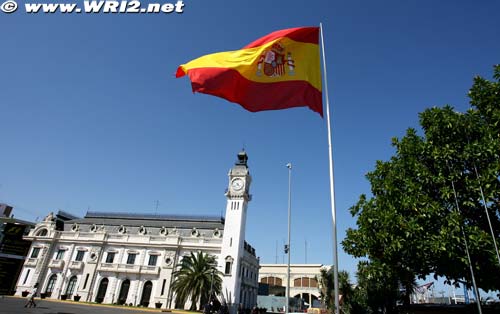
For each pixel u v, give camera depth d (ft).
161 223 266.77
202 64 44.32
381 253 66.95
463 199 56.75
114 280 235.61
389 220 61.11
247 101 43.52
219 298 211.61
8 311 103.19
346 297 148.46
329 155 40.11
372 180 74.64
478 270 53.98
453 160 59.11
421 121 66.49
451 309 68.49
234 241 230.89
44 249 255.70
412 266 63.05
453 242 53.11
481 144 55.67
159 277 230.07
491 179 52.75
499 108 58.18
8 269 205.77
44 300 203.62
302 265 349.20
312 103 44.32
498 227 57.06
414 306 79.25
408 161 65.05
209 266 195.72
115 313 136.56
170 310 186.09
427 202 58.08
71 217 295.48
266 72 44.65
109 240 252.62
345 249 72.69
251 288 263.29
